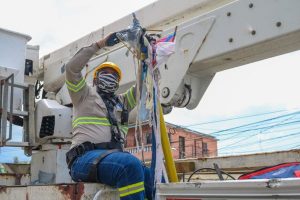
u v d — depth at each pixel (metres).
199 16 3.29
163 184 2.25
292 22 2.79
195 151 25.30
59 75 4.79
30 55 4.90
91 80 4.28
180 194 2.16
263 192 1.84
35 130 4.43
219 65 3.35
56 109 4.33
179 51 3.36
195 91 3.50
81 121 2.90
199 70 3.43
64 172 4.27
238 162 4.27
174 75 3.36
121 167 2.56
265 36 2.90
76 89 2.87
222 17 3.14
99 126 2.89
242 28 3.02
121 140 2.97
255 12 2.97
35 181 4.43
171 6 3.67
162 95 3.40
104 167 2.62
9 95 4.20
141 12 3.94
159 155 2.45
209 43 3.20
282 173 2.53
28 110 4.29
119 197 2.71
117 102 3.14
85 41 4.59
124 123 3.16
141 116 2.73
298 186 1.73
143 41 2.68
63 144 4.36
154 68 2.62
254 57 3.18
